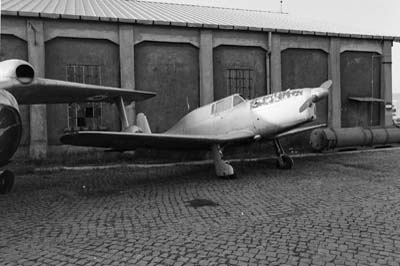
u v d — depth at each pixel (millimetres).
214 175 9445
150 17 13969
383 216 5293
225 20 15562
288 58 15398
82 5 15008
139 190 7734
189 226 5047
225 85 14539
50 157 12312
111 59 13195
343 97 16359
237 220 5277
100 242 4480
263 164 11086
